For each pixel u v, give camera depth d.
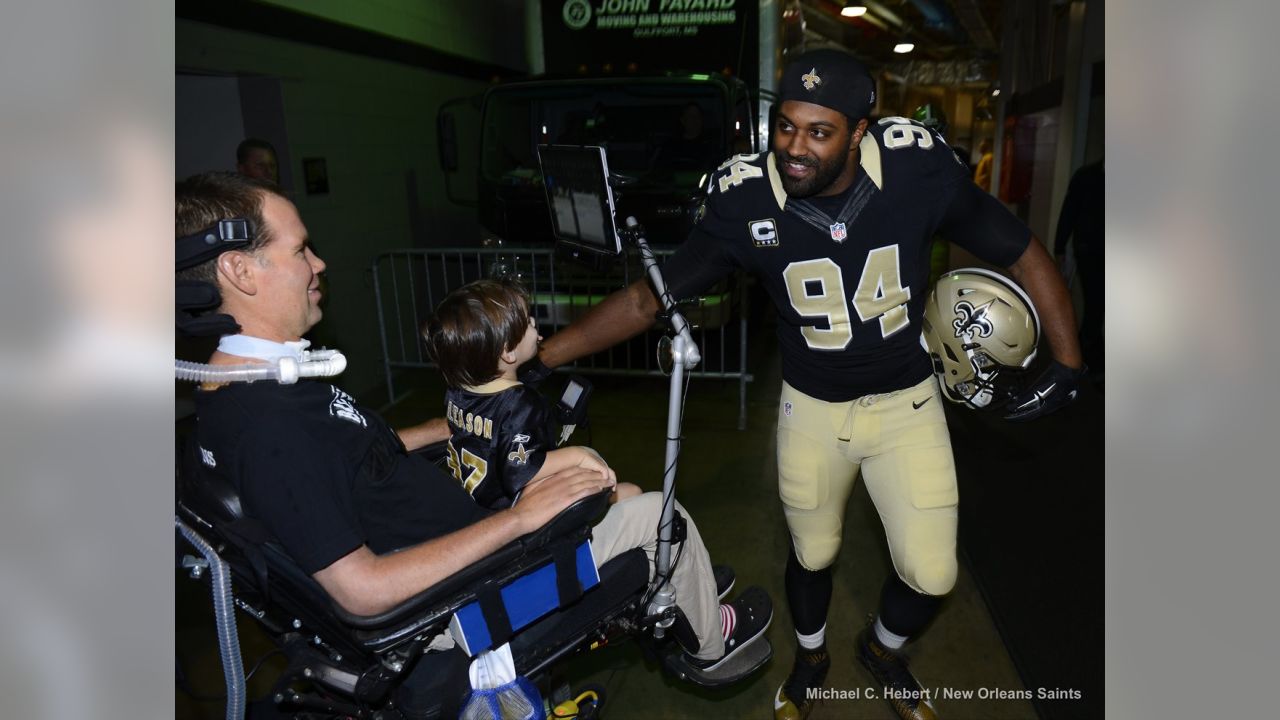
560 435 1.90
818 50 1.70
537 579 1.49
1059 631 2.58
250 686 2.40
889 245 1.85
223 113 4.48
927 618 2.12
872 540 3.29
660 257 5.01
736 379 5.51
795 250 1.88
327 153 4.93
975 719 2.26
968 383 2.00
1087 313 4.82
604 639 1.74
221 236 1.29
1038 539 3.16
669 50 5.76
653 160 5.34
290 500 1.27
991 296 1.91
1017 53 8.45
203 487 1.37
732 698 2.43
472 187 6.98
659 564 1.75
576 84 5.41
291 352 1.39
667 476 1.73
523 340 1.64
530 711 1.52
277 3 4.43
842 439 2.05
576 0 5.80
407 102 5.84
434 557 1.35
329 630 1.40
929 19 12.47
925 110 2.08
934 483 1.97
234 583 1.45
